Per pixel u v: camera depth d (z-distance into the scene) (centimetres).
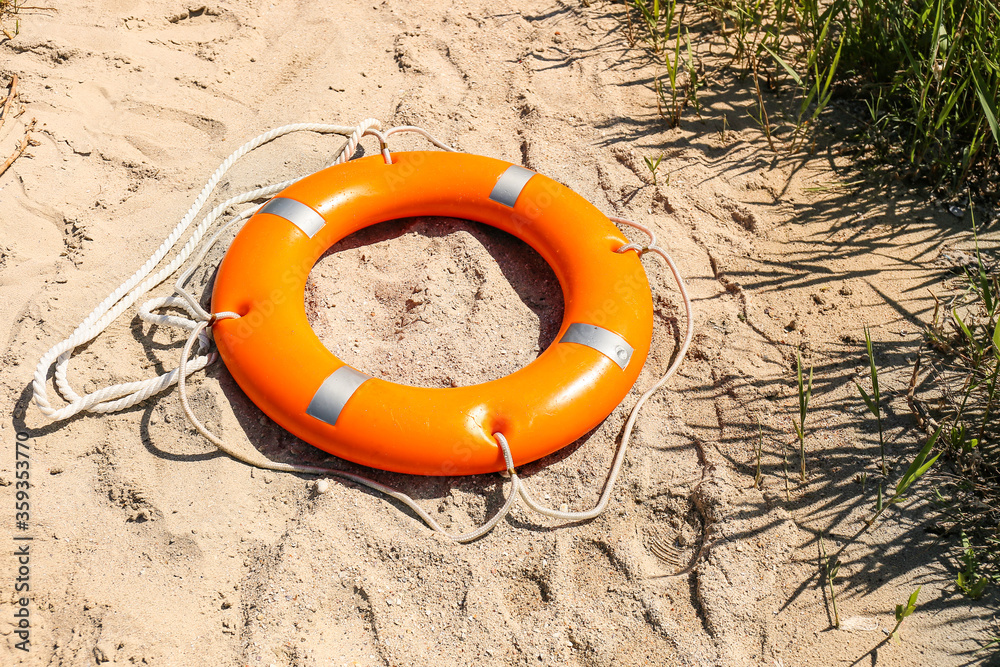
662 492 220
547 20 376
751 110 330
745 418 236
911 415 234
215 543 204
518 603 201
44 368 227
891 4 317
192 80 329
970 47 301
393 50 354
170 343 248
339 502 214
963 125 298
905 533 210
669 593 200
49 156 294
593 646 191
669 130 322
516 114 328
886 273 272
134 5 359
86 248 269
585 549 209
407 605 197
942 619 194
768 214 293
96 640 184
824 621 194
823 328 257
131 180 294
